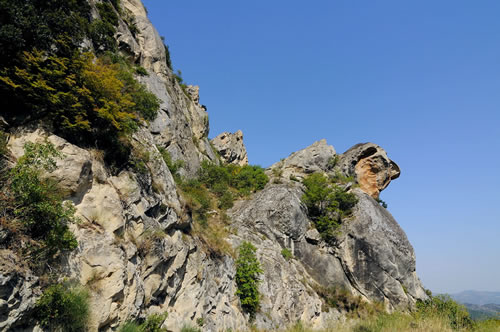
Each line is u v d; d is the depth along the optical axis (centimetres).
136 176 1435
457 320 1616
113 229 1164
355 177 4594
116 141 1398
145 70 3347
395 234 3522
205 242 1958
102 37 2439
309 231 3234
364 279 3058
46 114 1176
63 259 968
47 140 1082
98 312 984
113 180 1310
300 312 2433
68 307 897
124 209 1276
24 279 810
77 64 1248
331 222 3291
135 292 1162
